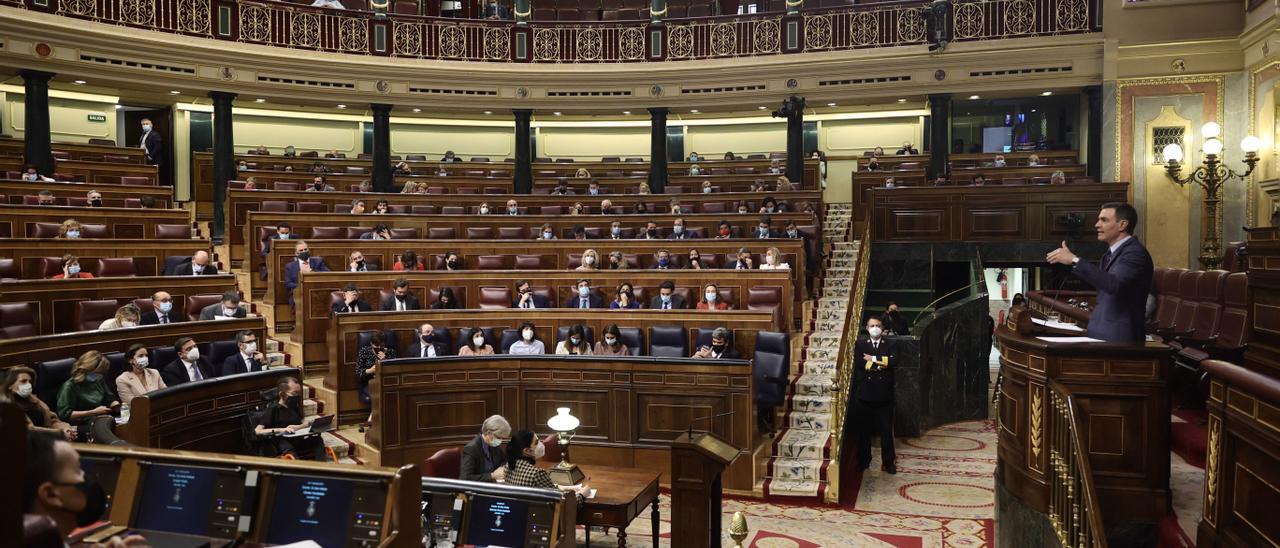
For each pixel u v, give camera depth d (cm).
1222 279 761
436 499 457
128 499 356
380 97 1766
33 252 1030
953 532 732
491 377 896
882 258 1460
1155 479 451
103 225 1209
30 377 615
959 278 1508
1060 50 1576
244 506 342
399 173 1853
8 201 1283
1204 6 1454
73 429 628
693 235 1381
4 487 192
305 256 1167
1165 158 1467
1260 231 409
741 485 840
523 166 1862
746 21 1788
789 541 709
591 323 1047
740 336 1000
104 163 1591
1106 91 1513
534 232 1470
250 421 671
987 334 1227
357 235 1352
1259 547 323
